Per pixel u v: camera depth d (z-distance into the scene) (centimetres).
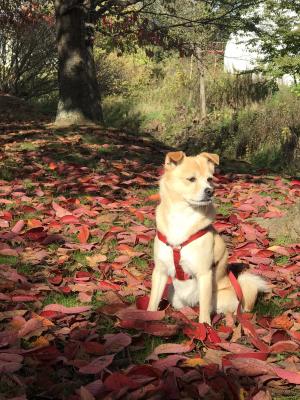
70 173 365
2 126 559
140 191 333
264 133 644
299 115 654
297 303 174
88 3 588
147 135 599
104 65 1005
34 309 159
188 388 113
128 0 600
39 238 226
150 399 107
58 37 580
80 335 138
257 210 297
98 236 236
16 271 184
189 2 799
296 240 251
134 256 212
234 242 243
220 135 673
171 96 905
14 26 771
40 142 473
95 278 186
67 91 582
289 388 123
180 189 154
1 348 130
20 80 890
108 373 121
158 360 125
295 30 675
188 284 163
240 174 425
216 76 919
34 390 117
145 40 641
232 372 122
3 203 284
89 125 571
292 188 377
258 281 172
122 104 910
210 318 160
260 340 143
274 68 720
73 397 109
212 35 803
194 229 154
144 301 162
